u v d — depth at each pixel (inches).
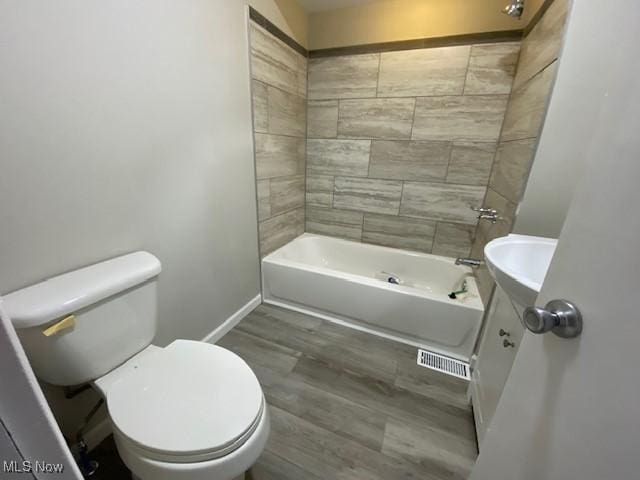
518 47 61.5
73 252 35.6
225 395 32.2
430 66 69.6
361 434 46.1
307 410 49.9
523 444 22.0
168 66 43.7
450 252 81.8
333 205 92.1
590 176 17.7
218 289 64.2
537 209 44.3
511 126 58.4
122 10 36.3
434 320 62.5
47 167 31.7
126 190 40.8
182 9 44.4
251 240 72.9
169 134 45.9
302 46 77.3
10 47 27.3
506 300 43.3
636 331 13.3
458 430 47.2
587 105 37.9
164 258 49.1
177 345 39.4
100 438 43.1
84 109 34.2
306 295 75.6
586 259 17.0
